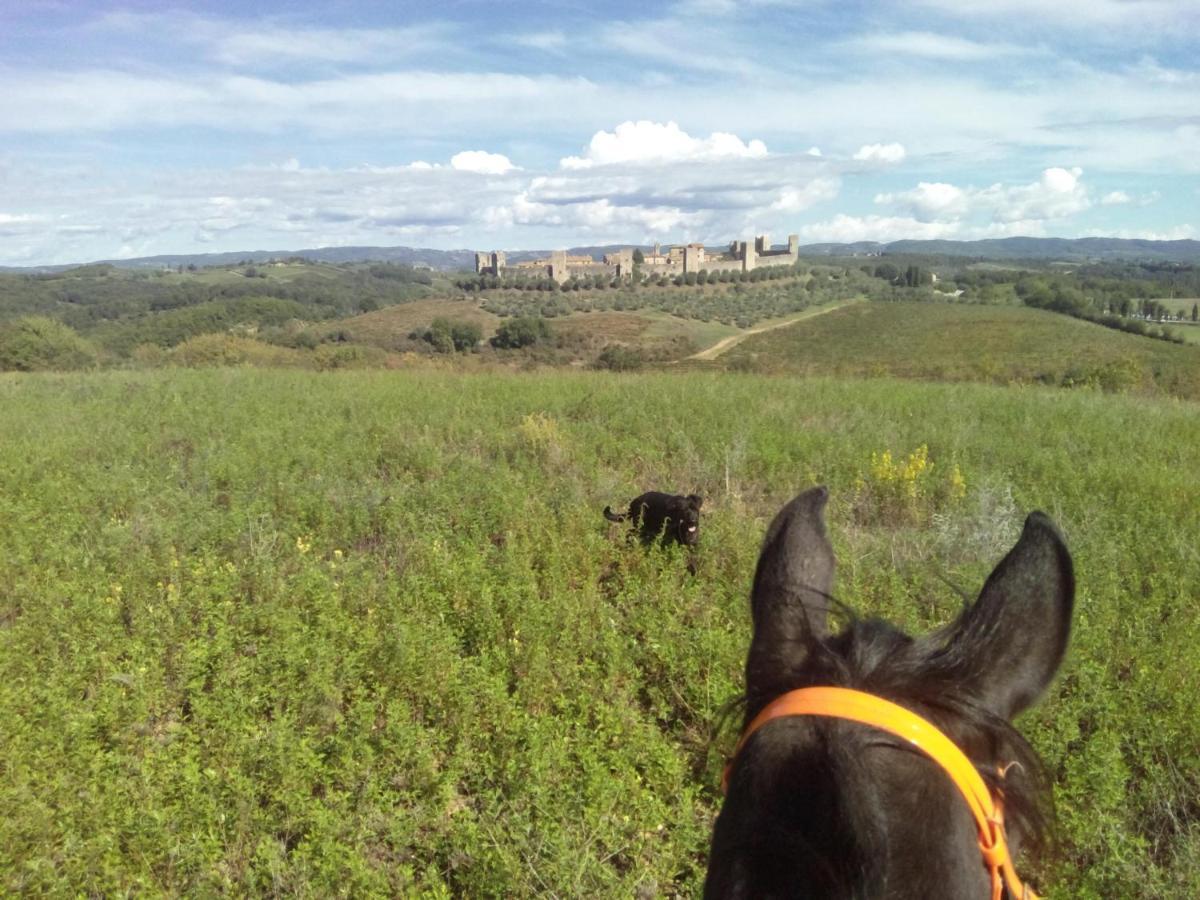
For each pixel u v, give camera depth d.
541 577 8.29
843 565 7.88
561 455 12.80
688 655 6.37
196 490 11.40
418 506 10.32
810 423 15.58
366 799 4.90
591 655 6.68
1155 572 7.83
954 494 10.48
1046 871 1.87
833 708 1.39
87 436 14.01
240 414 16.20
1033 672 1.53
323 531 9.59
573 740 5.38
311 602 7.55
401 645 6.20
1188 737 5.11
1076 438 14.28
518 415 16.19
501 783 5.12
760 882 1.21
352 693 6.04
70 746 5.23
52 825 4.57
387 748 5.35
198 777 4.85
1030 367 44.00
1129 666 6.12
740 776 1.37
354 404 17.45
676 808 4.79
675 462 12.62
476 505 10.27
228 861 4.60
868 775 1.26
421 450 12.84
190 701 5.90
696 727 5.74
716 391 19.58
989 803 1.37
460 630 7.04
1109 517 9.27
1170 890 4.03
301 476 12.14
